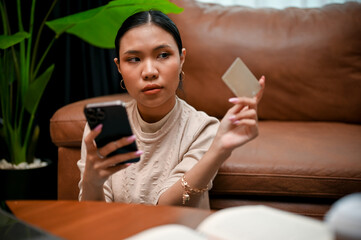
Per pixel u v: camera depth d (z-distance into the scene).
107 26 1.65
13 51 1.73
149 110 1.18
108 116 0.85
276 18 1.88
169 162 1.20
